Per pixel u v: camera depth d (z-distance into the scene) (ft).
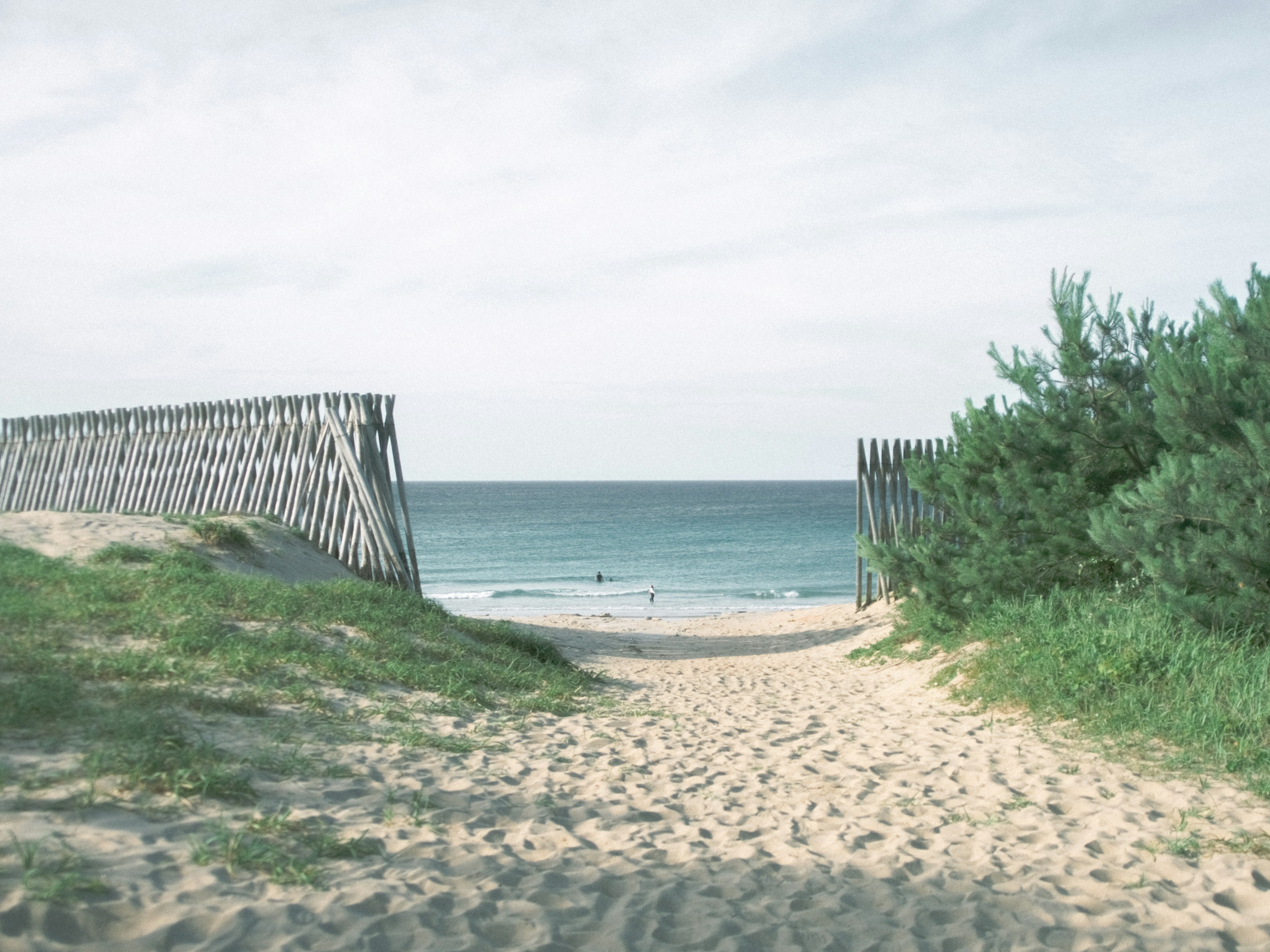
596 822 13.80
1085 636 23.56
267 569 35.42
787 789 16.43
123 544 32.68
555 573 140.67
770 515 311.47
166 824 10.64
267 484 42.60
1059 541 28.76
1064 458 29.81
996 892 11.35
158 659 17.97
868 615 49.44
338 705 18.98
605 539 204.54
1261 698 18.12
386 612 29.48
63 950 7.66
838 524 256.73
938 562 32.76
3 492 54.70
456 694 22.52
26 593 21.89
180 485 45.80
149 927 8.29
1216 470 20.45
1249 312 20.65
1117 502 27.04
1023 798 15.55
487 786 15.07
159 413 47.52
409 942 8.91
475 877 10.81
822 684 32.12
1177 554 21.44
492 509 355.36
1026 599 29.53
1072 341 28.89
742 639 51.67
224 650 20.16
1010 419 30.71
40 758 11.94
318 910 9.19
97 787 11.23
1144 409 28.19
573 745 19.40
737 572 140.15
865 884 11.55
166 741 12.91
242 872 9.81
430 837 12.12
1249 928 10.27
